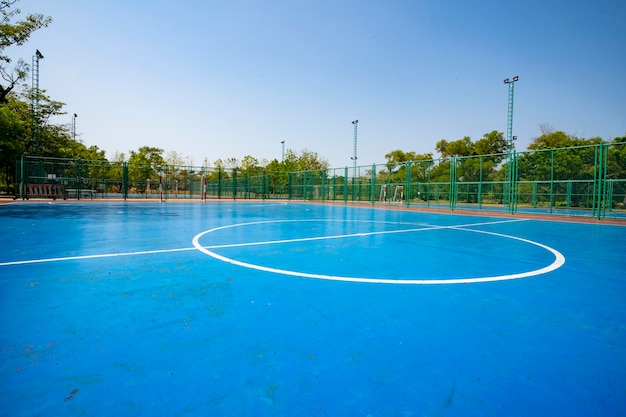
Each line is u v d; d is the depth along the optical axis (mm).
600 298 2947
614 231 8383
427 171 19766
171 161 48906
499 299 2893
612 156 17000
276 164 46125
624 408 1440
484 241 6402
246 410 1395
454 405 1445
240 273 3676
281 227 8438
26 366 1698
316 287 3176
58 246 5215
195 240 6031
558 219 12117
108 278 3396
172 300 2736
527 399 1495
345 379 1630
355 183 22172
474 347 1983
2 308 2504
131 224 8477
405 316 2461
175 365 1731
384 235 7145
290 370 1702
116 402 1432
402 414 1384
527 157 19469
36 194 19109
